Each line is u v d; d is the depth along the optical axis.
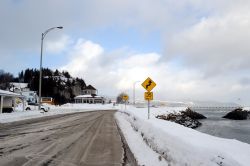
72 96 151.50
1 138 14.95
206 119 68.69
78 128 21.55
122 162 9.55
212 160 6.30
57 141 14.19
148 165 9.09
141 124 17.69
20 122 26.77
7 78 144.75
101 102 141.25
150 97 19.84
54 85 133.62
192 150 7.43
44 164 9.01
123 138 15.85
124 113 46.97
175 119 42.44
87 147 12.54
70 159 9.91
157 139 11.32
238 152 6.52
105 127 22.80
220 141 8.51
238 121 61.66
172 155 8.70
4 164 8.85
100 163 9.38
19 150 11.36
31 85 134.88
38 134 17.03
